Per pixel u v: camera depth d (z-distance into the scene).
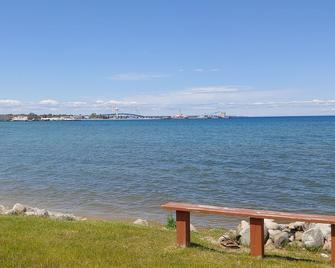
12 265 7.72
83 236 10.08
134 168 39.28
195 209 9.17
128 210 21.20
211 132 122.31
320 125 178.25
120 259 8.33
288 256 9.45
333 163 42.03
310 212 21.05
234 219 18.14
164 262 8.22
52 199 24.55
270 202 23.55
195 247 9.52
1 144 77.50
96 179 32.47
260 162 43.59
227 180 31.48
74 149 64.00
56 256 8.34
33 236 9.85
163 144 73.44
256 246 8.87
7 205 22.59
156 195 25.62
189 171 36.72
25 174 36.03
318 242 10.52
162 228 12.91
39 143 79.75
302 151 56.22
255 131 125.31
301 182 30.38
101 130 148.00
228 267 8.02
